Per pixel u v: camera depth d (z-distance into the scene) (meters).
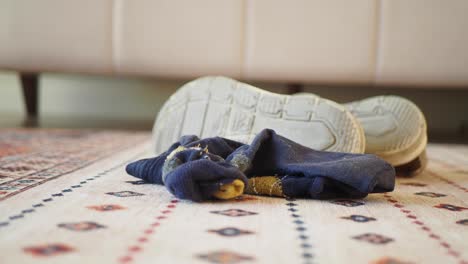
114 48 1.99
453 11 1.91
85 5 1.96
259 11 1.95
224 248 0.57
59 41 1.97
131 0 1.96
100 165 1.16
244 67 1.98
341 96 2.42
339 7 1.93
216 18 1.96
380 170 0.84
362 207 0.80
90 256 0.53
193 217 0.70
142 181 0.95
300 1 1.94
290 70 1.97
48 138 1.69
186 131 1.14
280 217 0.72
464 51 1.92
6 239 0.58
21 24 1.96
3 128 2.00
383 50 1.94
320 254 0.56
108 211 0.72
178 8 1.96
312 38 1.95
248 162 0.85
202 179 0.78
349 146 0.99
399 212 0.78
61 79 2.54
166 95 2.53
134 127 2.25
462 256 0.57
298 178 0.85
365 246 0.60
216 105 1.10
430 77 1.94
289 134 1.02
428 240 0.63
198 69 1.99
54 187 0.88
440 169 1.28
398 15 1.92
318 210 0.77
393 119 1.16
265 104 1.05
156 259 0.53
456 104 2.38
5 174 0.99
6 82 2.60
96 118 2.53
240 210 0.75
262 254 0.56
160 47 1.98
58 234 0.60
